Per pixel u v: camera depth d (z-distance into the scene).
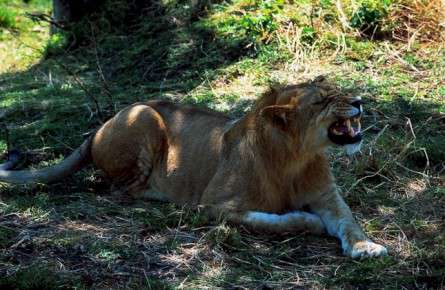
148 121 10.64
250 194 9.31
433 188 10.47
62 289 7.91
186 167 10.23
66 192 10.83
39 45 20.56
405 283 7.92
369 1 15.94
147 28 18.27
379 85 13.84
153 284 7.90
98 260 8.54
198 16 17.94
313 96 9.05
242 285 7.97
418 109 12.89
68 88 16.09
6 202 10.31
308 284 7.99
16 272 8.19
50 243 8.93
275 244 8.93
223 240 8.85
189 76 15.74
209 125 10.32
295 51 15.54
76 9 19.58
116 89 15.84
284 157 9.23
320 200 9.45
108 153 10.75
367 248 8.48
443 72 14.28
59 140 12.92
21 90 16.58
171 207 9.99
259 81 14.72
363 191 10.45
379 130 12.33
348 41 15.56
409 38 15.41
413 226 9.29
